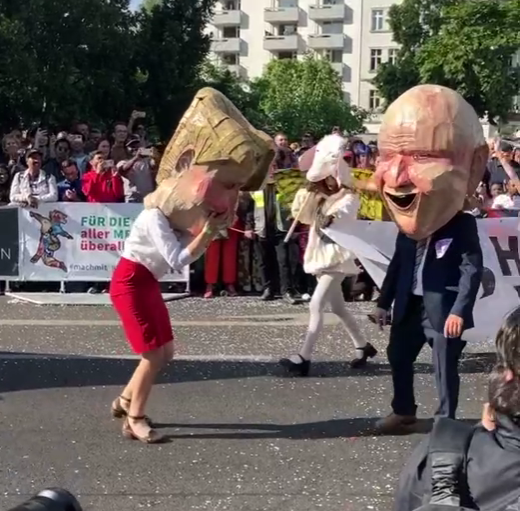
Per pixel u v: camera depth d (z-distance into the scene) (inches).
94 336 323.6
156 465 196.1
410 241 208.5
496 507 85.8
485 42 1000.9
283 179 393.1
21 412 231.6
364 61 3198.8
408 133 189.5
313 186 265.7
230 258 412.5
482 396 254.2
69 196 413.7
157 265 204.2
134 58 1179.9
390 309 243.3
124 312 206.5
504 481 86.1
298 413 235.0
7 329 333.4
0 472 190.7
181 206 201.2
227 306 389.7
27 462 196.5
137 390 210.1
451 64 1021.8
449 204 191.8
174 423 224.8
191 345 310.5
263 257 403.2
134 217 405.1
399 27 2023.9
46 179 407.2
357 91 3218.5
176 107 1219.9
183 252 199.8
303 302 397.4
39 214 404.5
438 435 90.9
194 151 202.4
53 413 231.0
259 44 3351.4
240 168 200.5
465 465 88.4
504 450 87.3
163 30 1219.2
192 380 263.9
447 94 192.7
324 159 261.0
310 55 2755.9
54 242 406.0
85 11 932.6
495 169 437.4
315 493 182.7
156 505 175.0
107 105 1088.8
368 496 181.8
